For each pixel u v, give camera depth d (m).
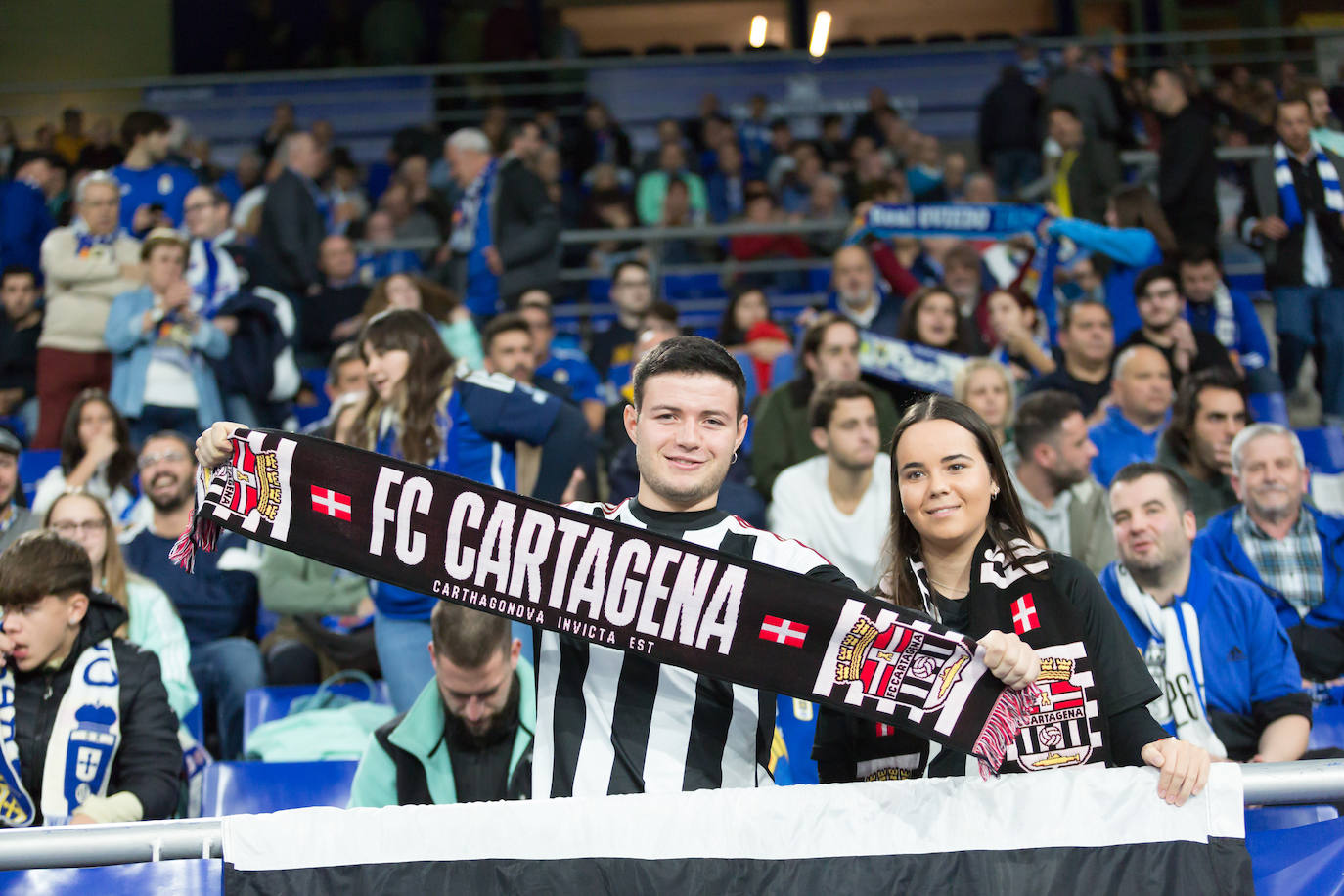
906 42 15.86
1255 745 3.38
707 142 11.76
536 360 6.68
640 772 2.05
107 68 14.34
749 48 15.54
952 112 13.05
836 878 2.02
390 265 8.90
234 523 2.02
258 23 13.51
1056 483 4.42
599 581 1.98
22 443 6.98
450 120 12.49
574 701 2.08
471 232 8.30
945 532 2.14
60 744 2.96
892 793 2.05
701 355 2.08
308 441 2.02
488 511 1.99
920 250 7.59
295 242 8.06
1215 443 4.59
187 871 2.04
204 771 3.37
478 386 4.03
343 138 12.84
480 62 13.15
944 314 5.98
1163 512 3.42
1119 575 3.55
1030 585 2.13
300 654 4.38
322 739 3.71
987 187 9.41
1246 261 8.97
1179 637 3.41
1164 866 2.02
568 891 2.01
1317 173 6.97
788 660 1.96
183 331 6.18
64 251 6.61
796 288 9.38
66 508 3.86
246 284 7.58
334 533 2.01
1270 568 3.99
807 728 3.23
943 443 2.16
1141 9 15.49
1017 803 2.04
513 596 1.99
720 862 2.02
